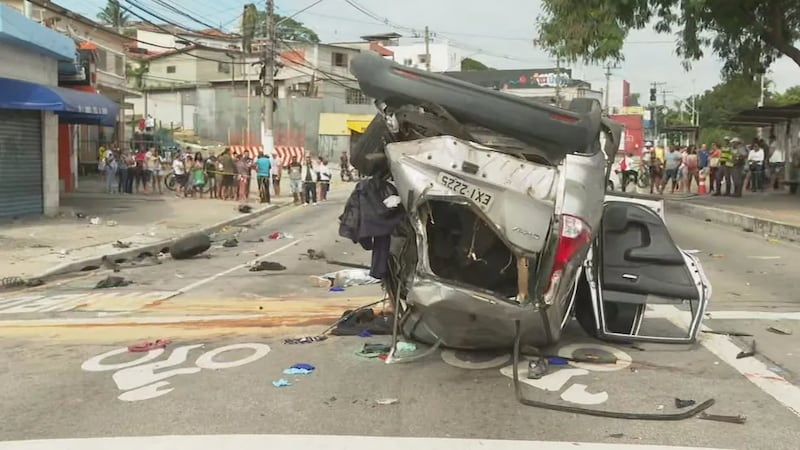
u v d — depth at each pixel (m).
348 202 5.86
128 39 39.72
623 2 19.89
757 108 24.14
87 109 19.52
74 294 10.12
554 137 5.34
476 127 5.48
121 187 28.47
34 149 18.95
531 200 5.24
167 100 67.81
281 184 38.19
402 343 6.38
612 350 6.36
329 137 55.69
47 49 18.33
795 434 4.52
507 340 5.76
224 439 4.45
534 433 4.54
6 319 8.28
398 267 5.96
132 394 5.34
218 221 19.86
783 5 20.52
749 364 6.02
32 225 17.39
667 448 4.30
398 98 5.42
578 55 20.25
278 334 7.14
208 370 5.93
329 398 5.19
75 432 4.59
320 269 12.22
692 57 21.84
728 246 14.41
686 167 26.77
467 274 5.80
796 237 15.13
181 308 8.77
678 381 5.57
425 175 5.28
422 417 4.81
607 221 6.68
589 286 6.52
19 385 5.60
